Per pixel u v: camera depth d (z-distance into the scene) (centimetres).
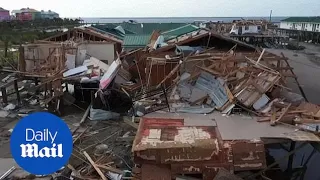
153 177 1062
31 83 2403
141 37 3127
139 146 1098
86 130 1630
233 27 6350
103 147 1389
